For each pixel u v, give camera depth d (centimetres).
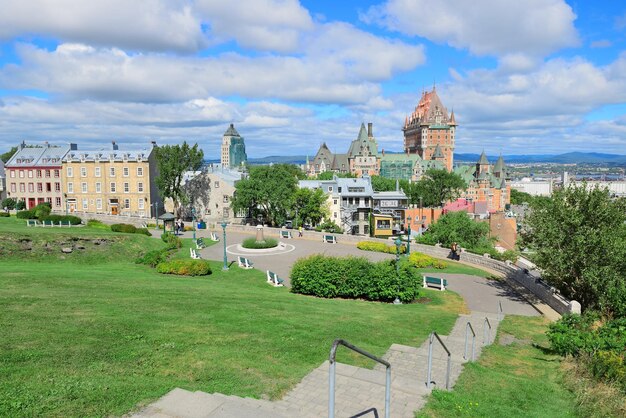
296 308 1945
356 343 1464
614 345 1462
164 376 1020
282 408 908
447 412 966
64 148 8512
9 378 924
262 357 1218
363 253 4472
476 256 3944
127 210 8088
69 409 811
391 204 8506
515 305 2594
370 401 980
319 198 7369
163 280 2700
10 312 1445
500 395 1146
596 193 2567
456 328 1909
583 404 1136
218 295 2128
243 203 7162
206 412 783
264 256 4269
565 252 2506
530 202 2881
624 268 2394
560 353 1595
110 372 1009
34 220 5606
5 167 8338
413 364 1315
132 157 8019
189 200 8281
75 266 3222
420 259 3806
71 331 1278
